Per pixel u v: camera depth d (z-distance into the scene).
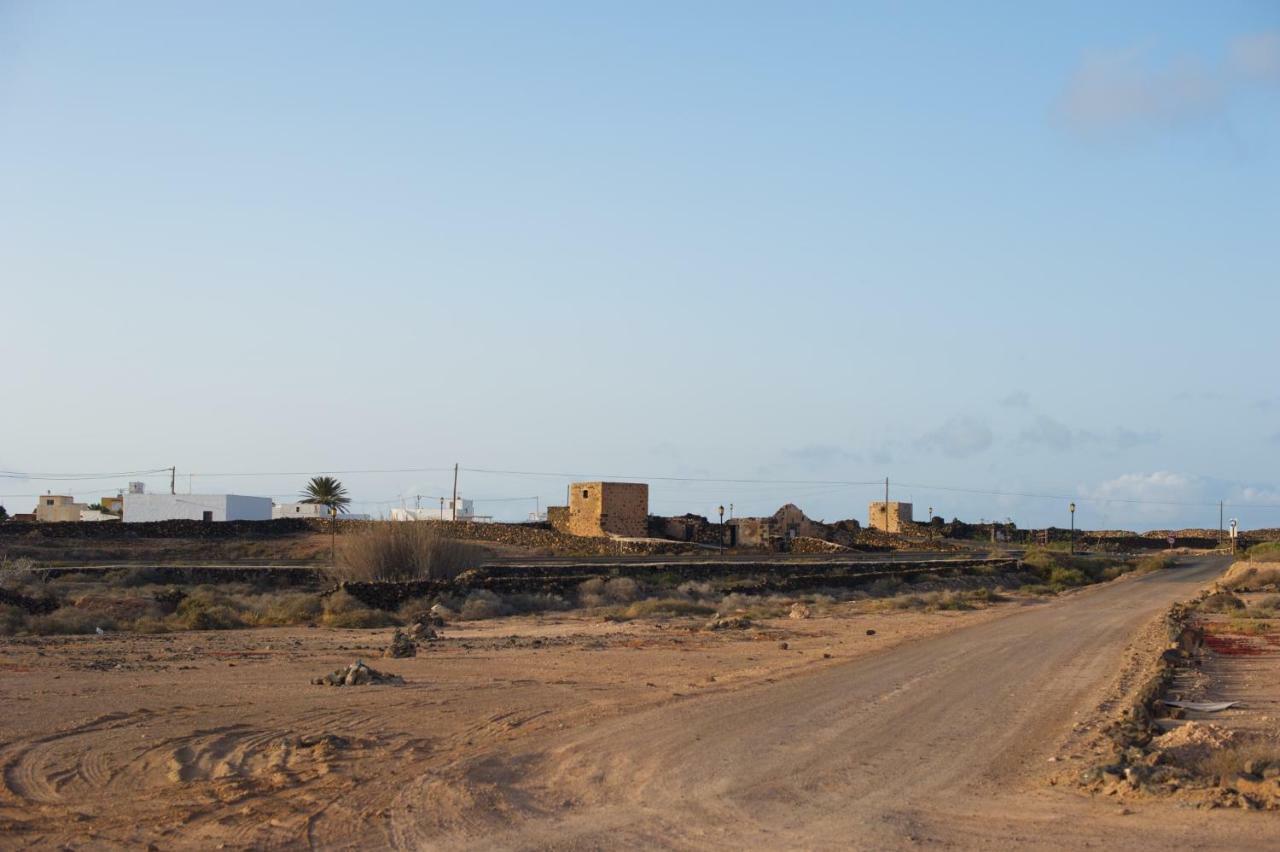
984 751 14.55
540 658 27.30
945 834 10.35
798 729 16.25
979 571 71.25
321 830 10.93
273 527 88.06
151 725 17.05
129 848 10.42
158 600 43.84
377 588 45.47
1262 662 25.67
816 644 31.23
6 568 48.25
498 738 15.91
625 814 11.26
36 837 10.82
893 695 19.94
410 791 12.46
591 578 52.34
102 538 82.44
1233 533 106.56
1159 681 20.70
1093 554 103.69
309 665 25.28
